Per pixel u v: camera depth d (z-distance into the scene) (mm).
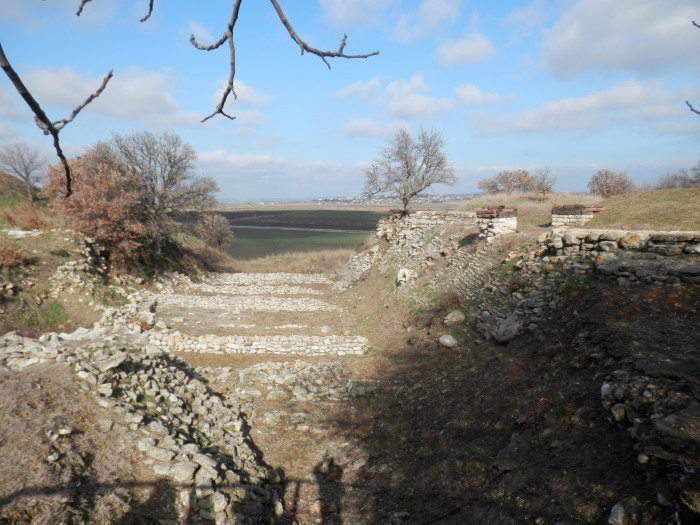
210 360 15797
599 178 47688
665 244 11484
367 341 17062
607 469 5766
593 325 9570
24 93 1526
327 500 8203
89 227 24766
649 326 8711
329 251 44156
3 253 19297
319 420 11211
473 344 12984
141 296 23219
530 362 10125
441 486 7633
